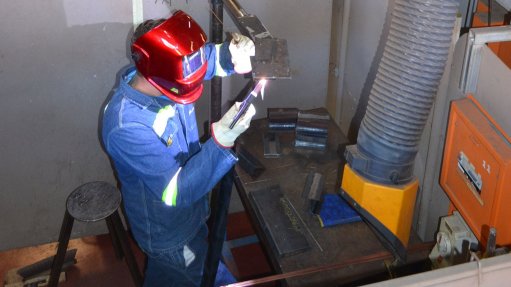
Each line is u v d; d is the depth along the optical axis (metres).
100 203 2.26
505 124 1.80
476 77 1.94
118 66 2.46
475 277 1.20
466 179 1.91
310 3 2.62
